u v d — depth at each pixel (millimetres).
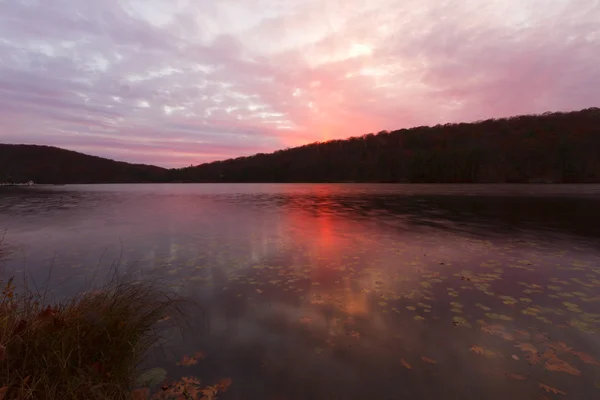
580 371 2807
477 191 36594
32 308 2992
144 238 9336
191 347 3219
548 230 10406
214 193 39281
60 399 2104
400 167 99750
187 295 4672
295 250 7691
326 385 2637
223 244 8430
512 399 2463
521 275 5609
